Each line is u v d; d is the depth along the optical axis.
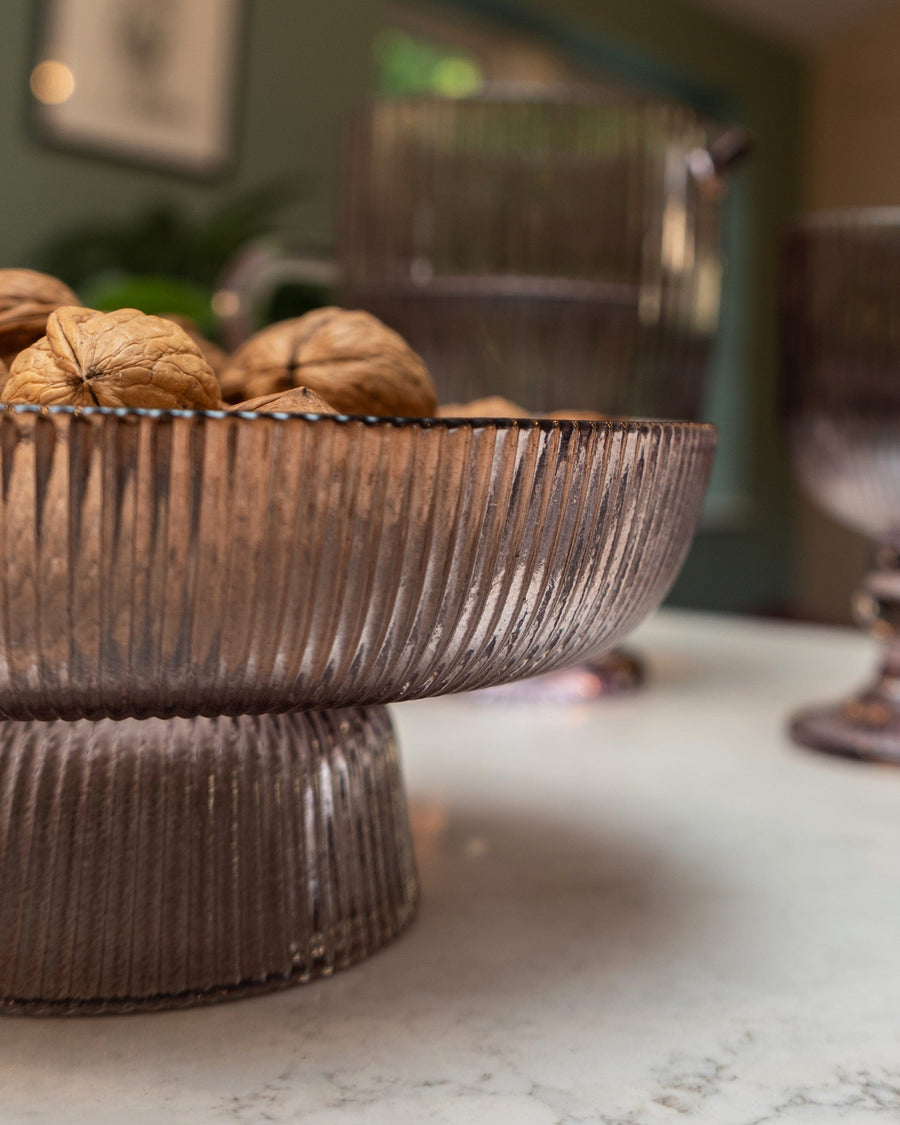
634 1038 0.31
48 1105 0.29
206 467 0.27
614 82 2.87
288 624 0.28
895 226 0.46
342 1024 0.31
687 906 0.37
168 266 1.85
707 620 0.88
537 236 0.57
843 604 3.24
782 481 3.24
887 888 0.39
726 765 0.49
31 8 1.85
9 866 0.31
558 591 0.30
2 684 0.28
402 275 0.58
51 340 0.31
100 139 1.93
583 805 0.45
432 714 0.56
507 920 0.36
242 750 0.33
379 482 0.27
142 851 0.32
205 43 2.04
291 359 0.35
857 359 0.47
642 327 0.58
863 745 0.49
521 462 0.28
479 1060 0.30
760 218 3.10
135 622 0.27
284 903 0.33
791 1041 0.31
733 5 2.91
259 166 2.16
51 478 0.26
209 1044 0.31
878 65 3.08
